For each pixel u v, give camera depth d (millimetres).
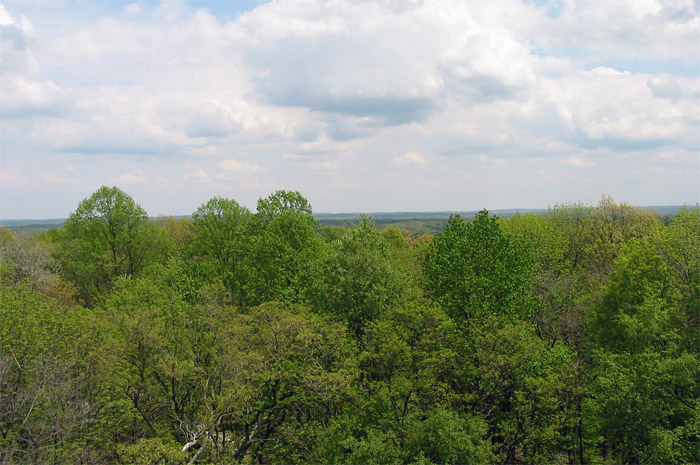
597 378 22719
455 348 26047
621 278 29156
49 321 23234
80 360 22078
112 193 52781
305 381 23078
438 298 29984
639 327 24172
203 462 21562
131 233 53406
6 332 21688
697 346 23531
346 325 27938
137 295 35875
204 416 21859
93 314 26531
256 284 39906
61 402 19391
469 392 26625
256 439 24656
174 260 46188
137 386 22500
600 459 28500
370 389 24812
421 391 24391
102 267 51969
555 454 25938
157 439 18766
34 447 18000
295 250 40625
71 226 52156
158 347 22797
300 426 26828
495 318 25391
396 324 26188
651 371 21359
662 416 21109
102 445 22109
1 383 18438
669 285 28109
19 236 60344
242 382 22844
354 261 30609
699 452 20328
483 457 20188
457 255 29484
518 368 24297
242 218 47656
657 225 43156
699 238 31922
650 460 20547
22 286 25484
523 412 24594
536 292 33188
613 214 53812
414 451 21141
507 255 29359
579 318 31594
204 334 25875
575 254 50969
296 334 24922
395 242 86250
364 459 20422
